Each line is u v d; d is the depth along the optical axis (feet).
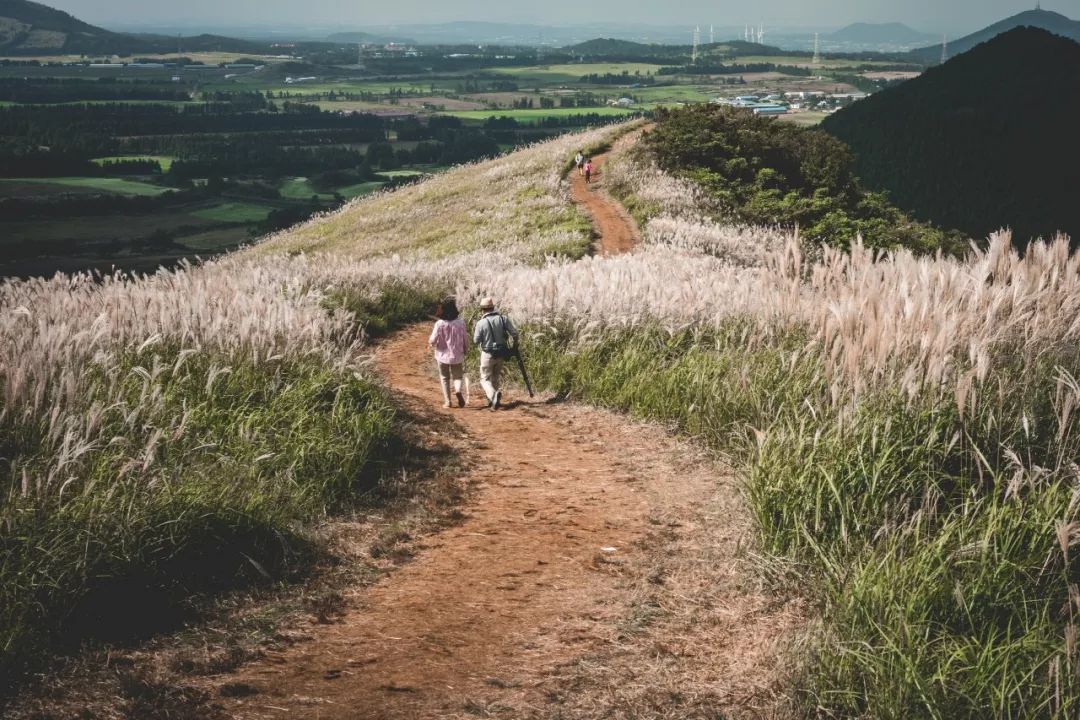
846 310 21.12
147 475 17.29
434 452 26.37
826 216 115.44
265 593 15.93
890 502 16.02
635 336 35.78
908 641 10.99
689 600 15.51
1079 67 616.39
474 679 13.01
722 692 12.34
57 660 12.78
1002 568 12.55
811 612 14.17
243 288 37.37
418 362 47.21
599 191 140.97
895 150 564.30
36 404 17.75
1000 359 18.72
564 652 13.83
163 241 643.04
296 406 24.54
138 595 14.78
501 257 90.07
